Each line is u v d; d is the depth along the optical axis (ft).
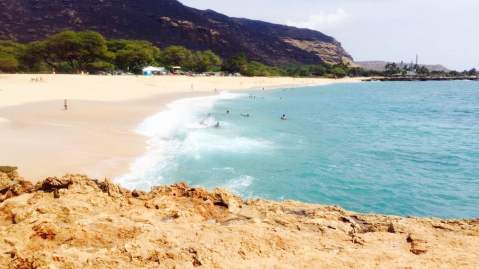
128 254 17.17
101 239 18.74
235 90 312.29
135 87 251.39
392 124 143.84
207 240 18.86
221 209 24.61
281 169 68.13
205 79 389.80
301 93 317.63
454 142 105.50
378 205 54.49
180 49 500.33
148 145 78.84
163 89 260.83
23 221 19.90
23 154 64.75
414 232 21.35
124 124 102.94
